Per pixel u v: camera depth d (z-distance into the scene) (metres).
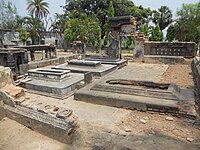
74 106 4.95
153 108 4.32
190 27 25.28
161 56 11.67
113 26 12.54
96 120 4.03
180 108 4.08
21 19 33.59
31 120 3.87
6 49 10.55
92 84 6.19
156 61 11.78
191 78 7.29
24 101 4.32
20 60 11.34
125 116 4.22
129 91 5.05
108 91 5.29
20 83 6.73
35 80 6.95
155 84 5.88
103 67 9.16
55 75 6.60
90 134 3.46
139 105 4.46
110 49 13.02
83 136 3.43
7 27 31.70
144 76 7.94
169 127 3.62
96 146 3.08
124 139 3.24
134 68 10.27
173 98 4.54
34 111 3.91
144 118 4.07
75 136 3.46
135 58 12.51
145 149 2.91
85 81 6.13
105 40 24.41
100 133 3.48
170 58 11.25
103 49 25.08
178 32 27.06
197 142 3.07
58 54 23.31
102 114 4.36
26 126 4.05
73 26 25.30
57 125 3.44
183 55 11.34
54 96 5.76
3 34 28.33
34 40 33.78
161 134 3.36
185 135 3.30
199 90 5.29
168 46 11.72
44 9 35.78
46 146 3.40
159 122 3.85
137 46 12.29
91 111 4.57
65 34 26.25
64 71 7.22
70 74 7.51
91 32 24.91
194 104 4.28
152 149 2.91
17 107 4.21
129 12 34.44
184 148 2.92
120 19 12.16
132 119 4.04
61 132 3.41
